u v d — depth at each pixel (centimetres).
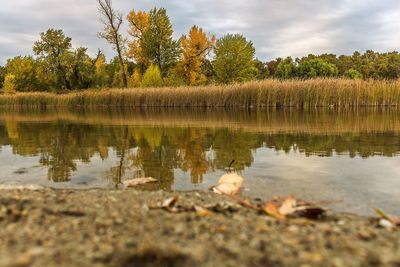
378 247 270
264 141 946
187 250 259
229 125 1395
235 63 4500
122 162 698
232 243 271
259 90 2659
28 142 1009
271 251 257
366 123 1374
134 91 3288
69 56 5469
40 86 5803
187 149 838
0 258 238
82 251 254
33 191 470
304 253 254
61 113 2667
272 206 372
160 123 1555
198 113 2219
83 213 352
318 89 2506
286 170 607
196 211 374
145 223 321
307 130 1176
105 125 1518
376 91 2453
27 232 290
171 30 5044
